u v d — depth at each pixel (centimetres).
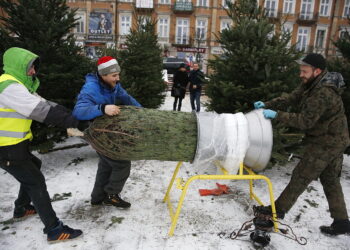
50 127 398
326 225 284
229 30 406
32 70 223
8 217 276
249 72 385
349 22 473
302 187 252
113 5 2608
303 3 2784
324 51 2842
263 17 411
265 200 330
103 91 256
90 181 359
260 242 243
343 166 462
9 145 214
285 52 394
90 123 242
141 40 527
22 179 225
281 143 355
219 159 239
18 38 398
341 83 235
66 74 399
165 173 398
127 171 272
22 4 390
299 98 273
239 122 235
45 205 233
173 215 287
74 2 2581
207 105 445
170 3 2727
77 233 247
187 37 2806
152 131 232
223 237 258
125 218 281
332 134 238
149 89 534
